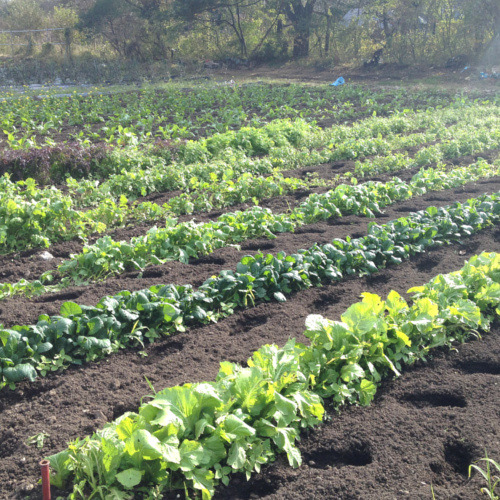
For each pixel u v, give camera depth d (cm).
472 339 551
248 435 362
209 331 573
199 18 3719
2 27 4100
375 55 3325
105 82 3244
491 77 2755
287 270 662
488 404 440
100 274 714
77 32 3716
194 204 994
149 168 1226
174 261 755
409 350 506
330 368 451
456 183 1130
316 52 3738
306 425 415
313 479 367
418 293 579
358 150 1398
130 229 897
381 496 349
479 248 813
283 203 1041
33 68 3297
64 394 466
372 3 3253
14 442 409
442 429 414
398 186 1054
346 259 712
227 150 1327
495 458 378
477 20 2967
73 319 529
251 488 366
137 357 529
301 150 1459
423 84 2762
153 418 359
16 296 657
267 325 583
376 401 454
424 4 3155
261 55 3803
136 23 3684
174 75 3444
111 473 338
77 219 871
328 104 2267
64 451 358
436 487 356
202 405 374
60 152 1212
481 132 1493
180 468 346
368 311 477
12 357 484
